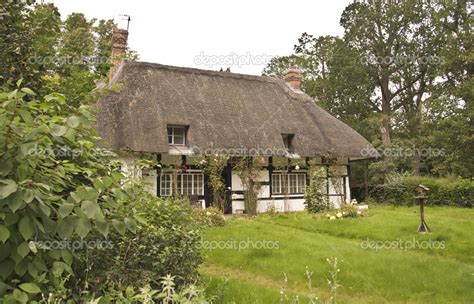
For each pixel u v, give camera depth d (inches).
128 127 484.7
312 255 271.1
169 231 155.3
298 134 621.0
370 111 1024.9
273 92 712.4
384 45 960.3
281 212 565.3
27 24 181.9
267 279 227.9
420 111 931.3
